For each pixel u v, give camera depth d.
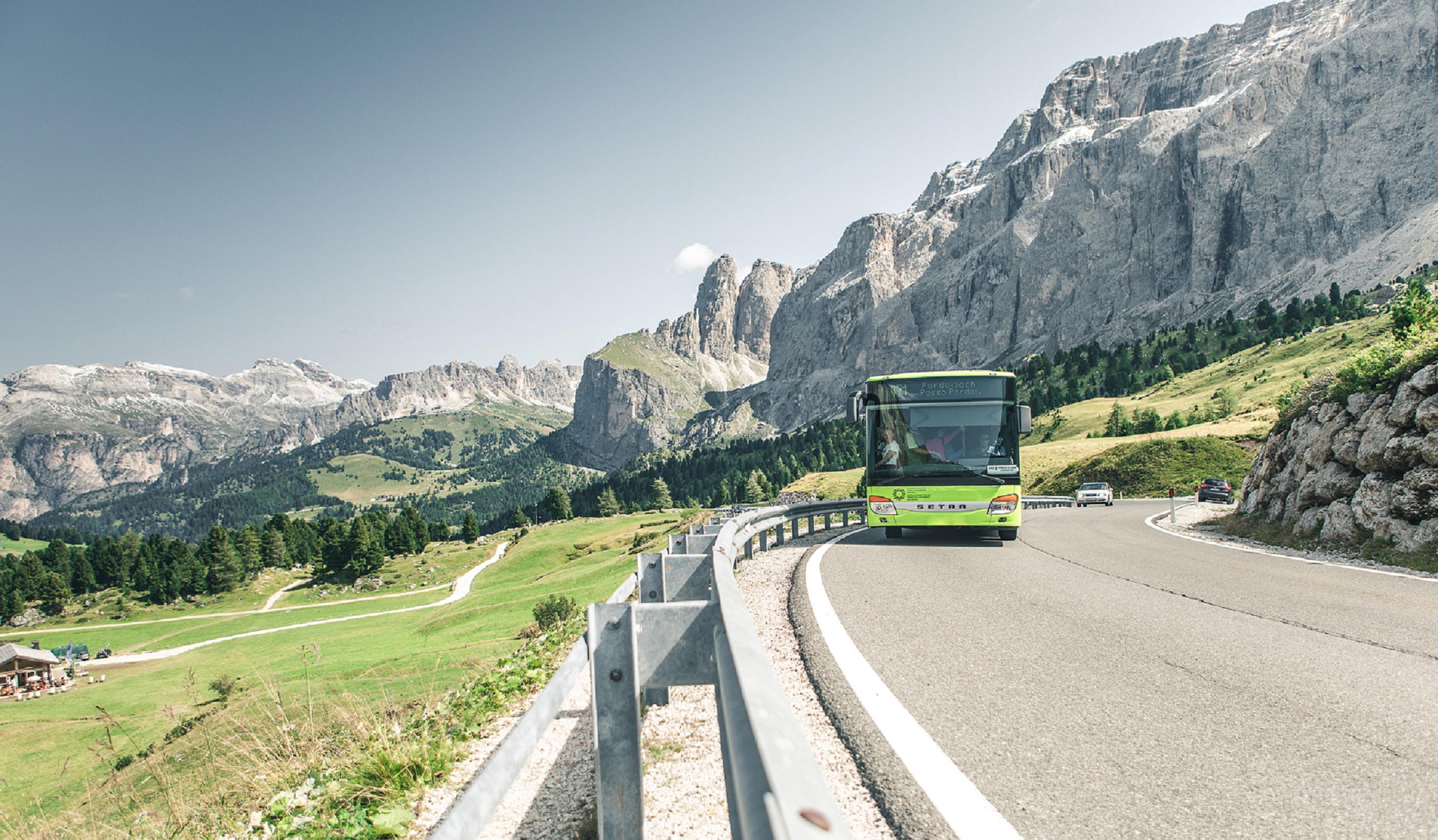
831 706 4.69
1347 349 152.75
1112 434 138.25
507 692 5.64
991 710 4.62
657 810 3.28
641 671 2.32
